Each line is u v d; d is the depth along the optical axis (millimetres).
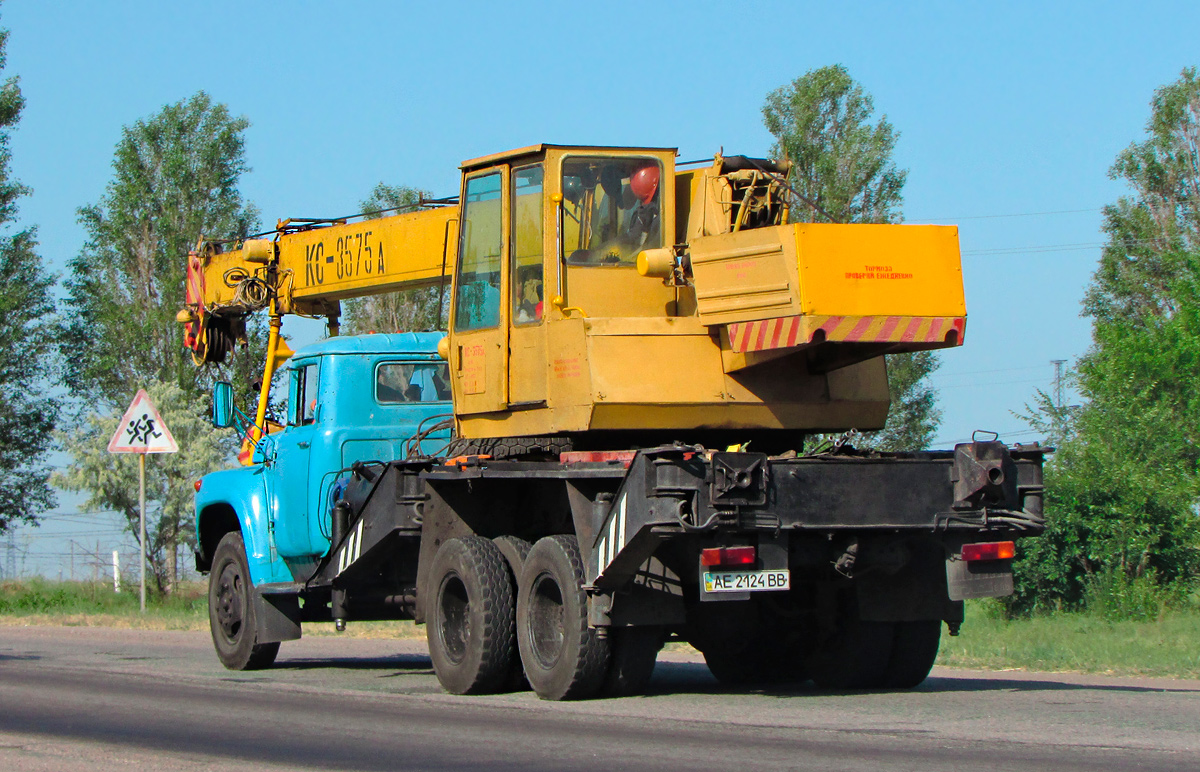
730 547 10438
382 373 16438
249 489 16938
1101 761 7809
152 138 52531
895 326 11047
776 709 10766
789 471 10641
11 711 11781
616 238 12578
